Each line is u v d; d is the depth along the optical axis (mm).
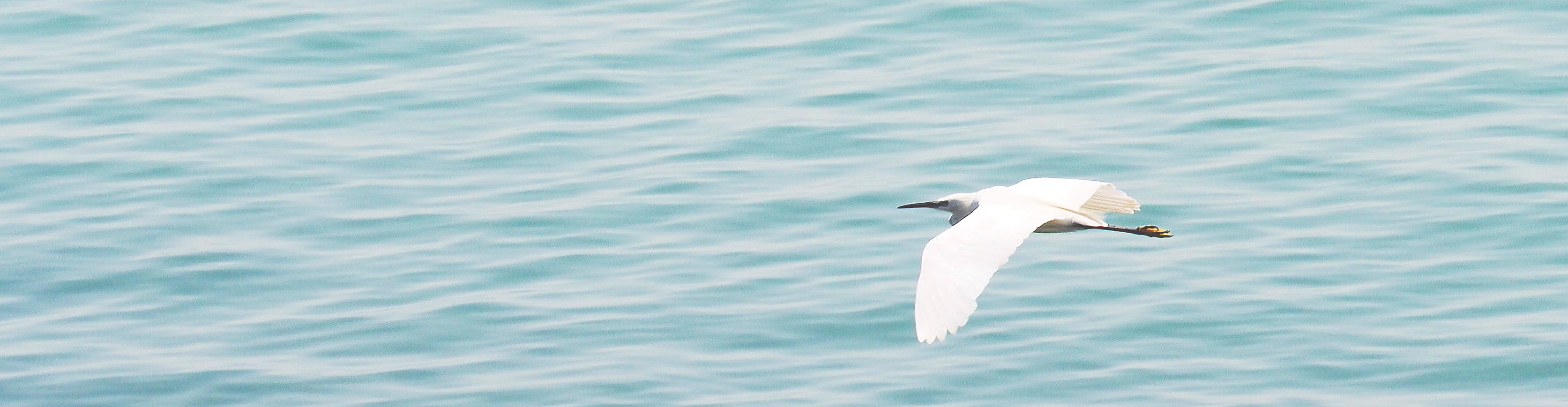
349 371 16922
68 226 20250
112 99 23859
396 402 16281
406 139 22531
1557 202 19000
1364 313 17016
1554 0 25156
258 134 22781
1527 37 23875
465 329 17547
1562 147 20500
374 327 17703
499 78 24219
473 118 23062
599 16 26312
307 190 21078
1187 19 25016
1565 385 15664
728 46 24953
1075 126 21828
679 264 18688
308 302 18375
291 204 20719
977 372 16312
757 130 22141
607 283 18359
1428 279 17609
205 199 20875
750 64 24328
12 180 21531
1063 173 20500
